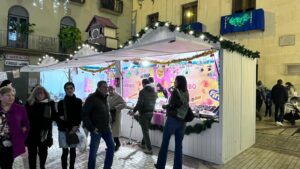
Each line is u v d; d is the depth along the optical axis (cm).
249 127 680
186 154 607
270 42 1267
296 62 1184
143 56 672
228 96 569
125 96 814
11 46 1688
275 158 581
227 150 563
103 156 580
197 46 538
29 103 433
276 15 1249
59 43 1850
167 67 701
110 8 2061
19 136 354
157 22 631
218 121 552
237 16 1355
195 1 1588
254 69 711
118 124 629
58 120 449
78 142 455
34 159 436
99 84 445
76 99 463
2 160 351
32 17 1767
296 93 1117
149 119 611
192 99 641
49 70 1134
